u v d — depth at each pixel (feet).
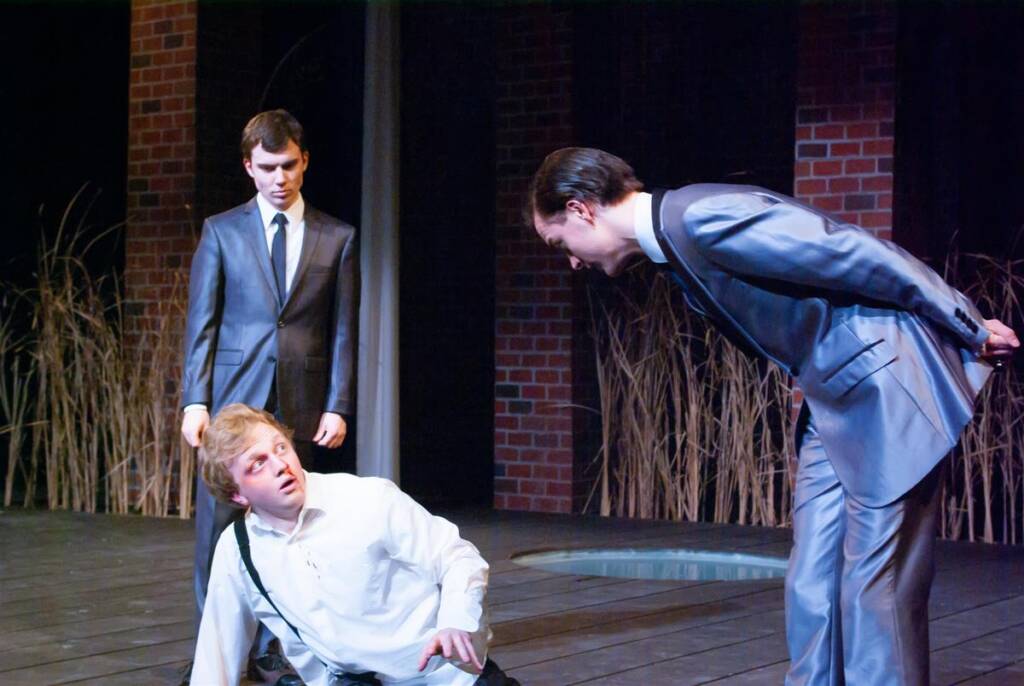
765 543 23.30
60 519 25.81
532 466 27.43
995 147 30.91
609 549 22.76
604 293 27.76
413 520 10.26
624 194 10.09
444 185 34.65
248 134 14.34
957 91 30.37
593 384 27.76
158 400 26.50
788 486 25.18
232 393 14.28
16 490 30.48
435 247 34.81
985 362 9.65
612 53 29.37
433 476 34.65
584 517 26.45
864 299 9.71
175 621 16.83
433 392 34.88
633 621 16.81
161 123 27.73
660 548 22.76
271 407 14.32
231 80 28.14
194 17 27.27
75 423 27.63
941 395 9.44
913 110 24.70
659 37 32.58
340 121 34.68
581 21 27.25
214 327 14.44
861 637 9.41
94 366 27.09
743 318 9.94
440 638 9.73
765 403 25.49
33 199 36.68
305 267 14.39
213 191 27.76
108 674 14.15
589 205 10.06
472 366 34.60
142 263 27.84
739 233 9.52
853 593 9.48
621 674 14.12
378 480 10.46
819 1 23.95
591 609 17.54
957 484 25.31
